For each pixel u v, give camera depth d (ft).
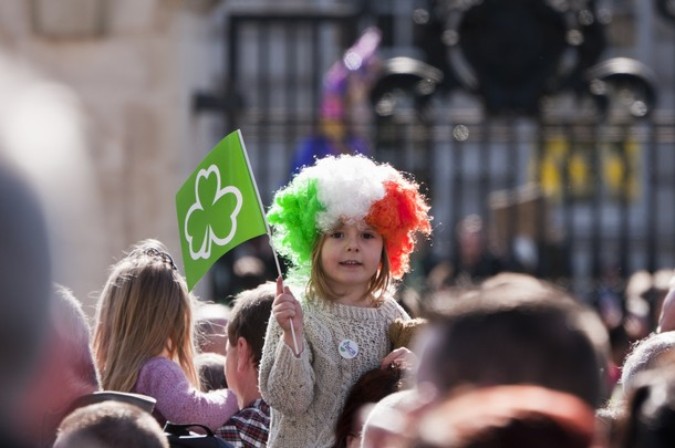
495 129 85.30
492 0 74.69
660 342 25.93
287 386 28.30
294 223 30.32
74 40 67.26
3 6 66.64
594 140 78.84
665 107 120.47
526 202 80.07
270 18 78.38
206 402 31.48
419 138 77.56
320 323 29.58
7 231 8.27
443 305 14.43
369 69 86.58
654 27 121.19
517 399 12.91
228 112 70.38
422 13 76.54
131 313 31.37
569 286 79.10
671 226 113.19
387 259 30.42
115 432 18.95
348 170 30.01
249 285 69.82
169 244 67.21
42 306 8.41
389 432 16.92
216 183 32.12
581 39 75.20
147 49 67.82
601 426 15.70
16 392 8.54
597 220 79.87
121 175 67.46
